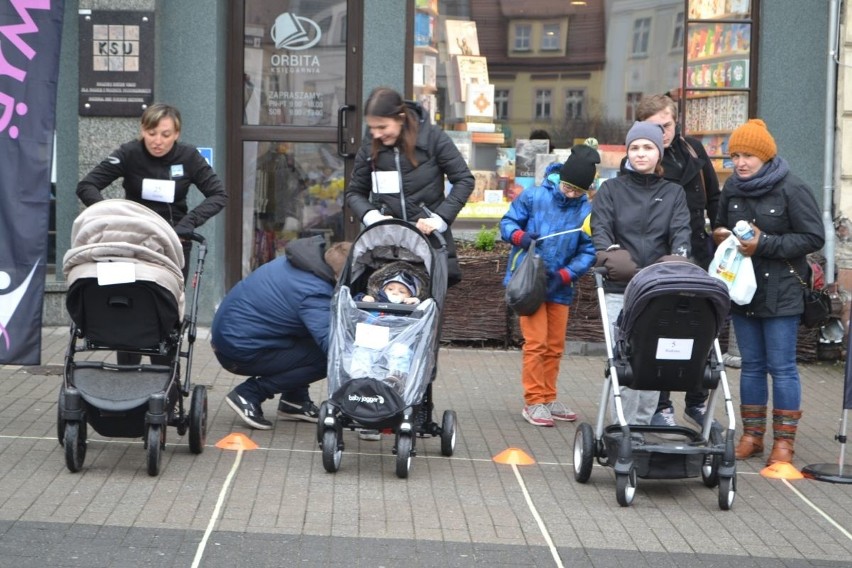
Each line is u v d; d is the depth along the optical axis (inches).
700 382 455.2
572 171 553.9
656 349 444.8
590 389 653.3
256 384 541.0
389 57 764.6
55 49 505.0
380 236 489.7
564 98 785.6
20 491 438.3
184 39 748.0
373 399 462.3
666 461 452.8
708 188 570.3
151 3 730.2
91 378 452.4
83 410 448.8
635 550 404.8
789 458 512.4
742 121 773.9
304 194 788.0
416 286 490.6
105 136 735.7
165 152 529.0
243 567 374.3
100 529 402.3
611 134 786.8
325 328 505.0
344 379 465.7
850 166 742.5
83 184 524.7
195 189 747.4
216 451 502.3
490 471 493.0
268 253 788.6
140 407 447.2
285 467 483.8
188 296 748.6
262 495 446.0
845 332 708.0
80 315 452.8
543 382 574.6
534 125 787.4
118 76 731.4
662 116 535.2
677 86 780.0
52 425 533.6
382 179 520.4
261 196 786.8
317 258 515.2
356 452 512.1
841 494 481.4
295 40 780.6
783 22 756.0
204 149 754.2
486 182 784.3
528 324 567.2
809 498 474.9
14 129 505.7
